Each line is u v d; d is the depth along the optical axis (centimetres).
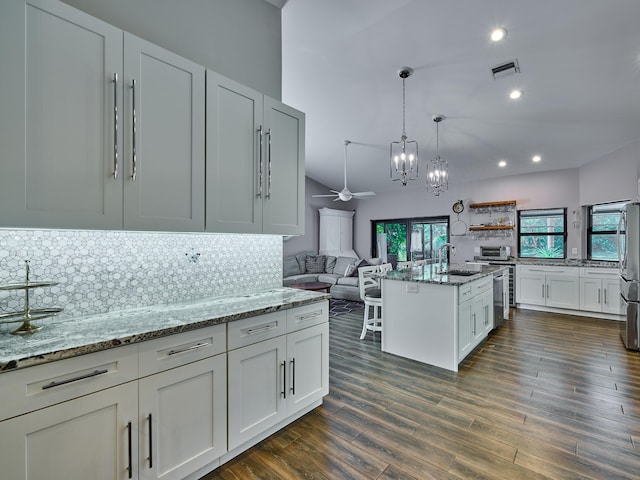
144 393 137
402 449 184
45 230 154
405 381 273
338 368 303
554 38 279
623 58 291
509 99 377
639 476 161
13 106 119
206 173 179
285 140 225
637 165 430
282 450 183
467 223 671
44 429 111
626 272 353
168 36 194
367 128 505
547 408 227
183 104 169
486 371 292
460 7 257
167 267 199
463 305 310
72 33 133
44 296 153
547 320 473
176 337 147
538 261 552
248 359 178
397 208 799
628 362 311
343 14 272
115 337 129
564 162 534
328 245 830
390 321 341
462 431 201
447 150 539
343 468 169
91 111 138
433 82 366
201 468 162
